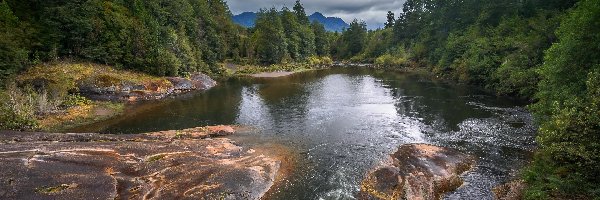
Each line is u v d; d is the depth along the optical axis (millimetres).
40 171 17078
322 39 134250
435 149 23969
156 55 53812
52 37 45594
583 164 14625
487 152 24234
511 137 27047
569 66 25062
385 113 36500
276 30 97312
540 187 15711
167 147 22906
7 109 27312
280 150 25391
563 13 45438
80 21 46781
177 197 17094
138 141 25172
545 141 16391
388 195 18453
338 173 21578
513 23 56938
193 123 33188
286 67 90500
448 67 66562
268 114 36562
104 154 20391
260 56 97125
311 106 40438
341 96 47156
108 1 52438
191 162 20875
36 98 33000
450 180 19719
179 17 70062
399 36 115875
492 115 34000
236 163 21719
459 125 31016
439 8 89875
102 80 42781
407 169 21219
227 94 49938
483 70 51469
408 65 91875
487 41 55281
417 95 46906
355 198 18578
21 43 41594
